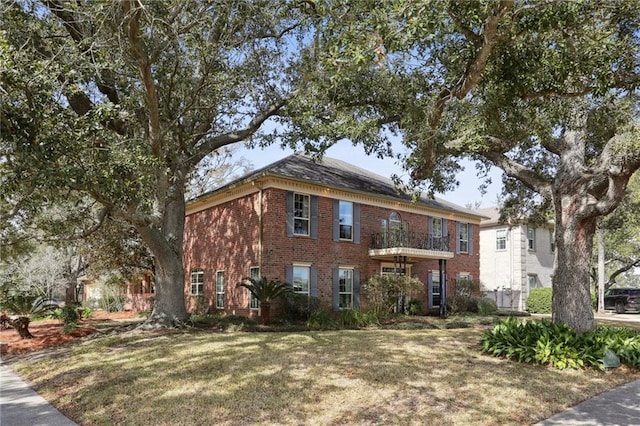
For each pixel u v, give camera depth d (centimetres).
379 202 2211
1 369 1094
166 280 1552
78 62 951
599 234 2802
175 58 1222
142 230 1448
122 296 2850
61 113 861
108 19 946
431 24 599
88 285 3406
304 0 1185
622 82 809
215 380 814
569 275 1102
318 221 1955
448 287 2514
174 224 1602
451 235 2580
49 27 1016
